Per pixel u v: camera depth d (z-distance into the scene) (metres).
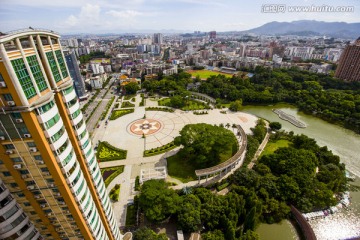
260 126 123.75
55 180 37.06
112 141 120.88
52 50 36.56
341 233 70.19
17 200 38.16
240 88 198.88
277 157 93.31
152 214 65.88
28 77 29.91
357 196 84.81
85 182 44.94
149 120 147.00
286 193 76.56
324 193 76.06
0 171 34.66
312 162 90.12
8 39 25.84
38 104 30.91
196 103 177.25
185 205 70.06
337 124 146.00
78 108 45.00
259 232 70.69
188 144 96.50
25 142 32.53
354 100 158.75
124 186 87.44
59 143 36.00
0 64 26.09
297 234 70.06
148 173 89.50
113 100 188.12
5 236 36.28
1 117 29.77
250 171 86.19
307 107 164.62
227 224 63.59
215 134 97.31
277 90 194.12
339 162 100.88
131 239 64.44
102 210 54.44
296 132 136.12
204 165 98.88
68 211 41.78
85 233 45.66
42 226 43.00
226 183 87.75
